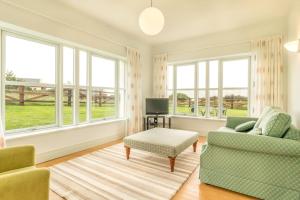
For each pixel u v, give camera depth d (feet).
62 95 10.86
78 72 11.75
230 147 6.16
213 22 12.09
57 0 9.43
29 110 9.61
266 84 11.89
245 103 13.98
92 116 12.87
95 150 11.14
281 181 5.45
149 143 8.45
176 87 17.29
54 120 10.69
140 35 14.74
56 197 5.96
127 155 9.36
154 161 9.13
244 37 12.94
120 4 9.82
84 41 11.21
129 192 6.22
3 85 8.42
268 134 5.84
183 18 11.46
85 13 10.92
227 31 13.61
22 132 9.12
